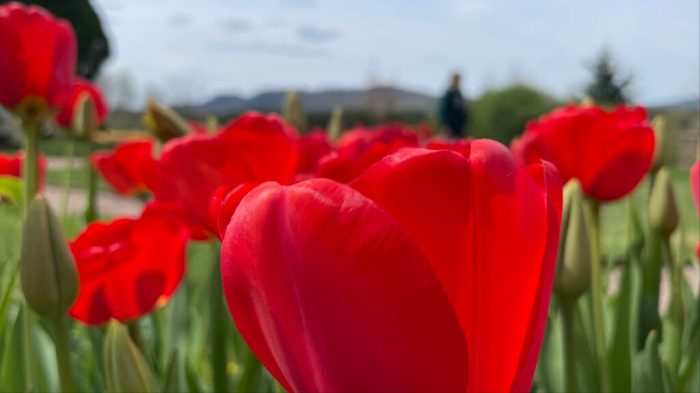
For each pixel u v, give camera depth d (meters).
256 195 0.41
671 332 1.35
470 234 0.42
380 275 0.38
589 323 1.33
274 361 0.45
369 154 0.81
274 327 0.42
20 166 1.67
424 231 0.42
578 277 0.85
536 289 0.42
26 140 1.39
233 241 0.42
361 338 0.39
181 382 1.12
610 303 1.86
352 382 0.40
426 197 0.42
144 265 1.06
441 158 0.41
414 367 0.39
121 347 0.82
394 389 0.39
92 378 1.53
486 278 0.42
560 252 0.86
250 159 1.09
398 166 0.41
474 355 0.42
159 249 1.06
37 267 0.82
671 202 1.42
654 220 1.44
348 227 0.38
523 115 18.33
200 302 2.16
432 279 0.38
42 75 1.38
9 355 1.15
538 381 1.25
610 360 1.30
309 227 0.38
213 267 1.29
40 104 1.39
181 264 1.10
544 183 0.44
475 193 0.41
